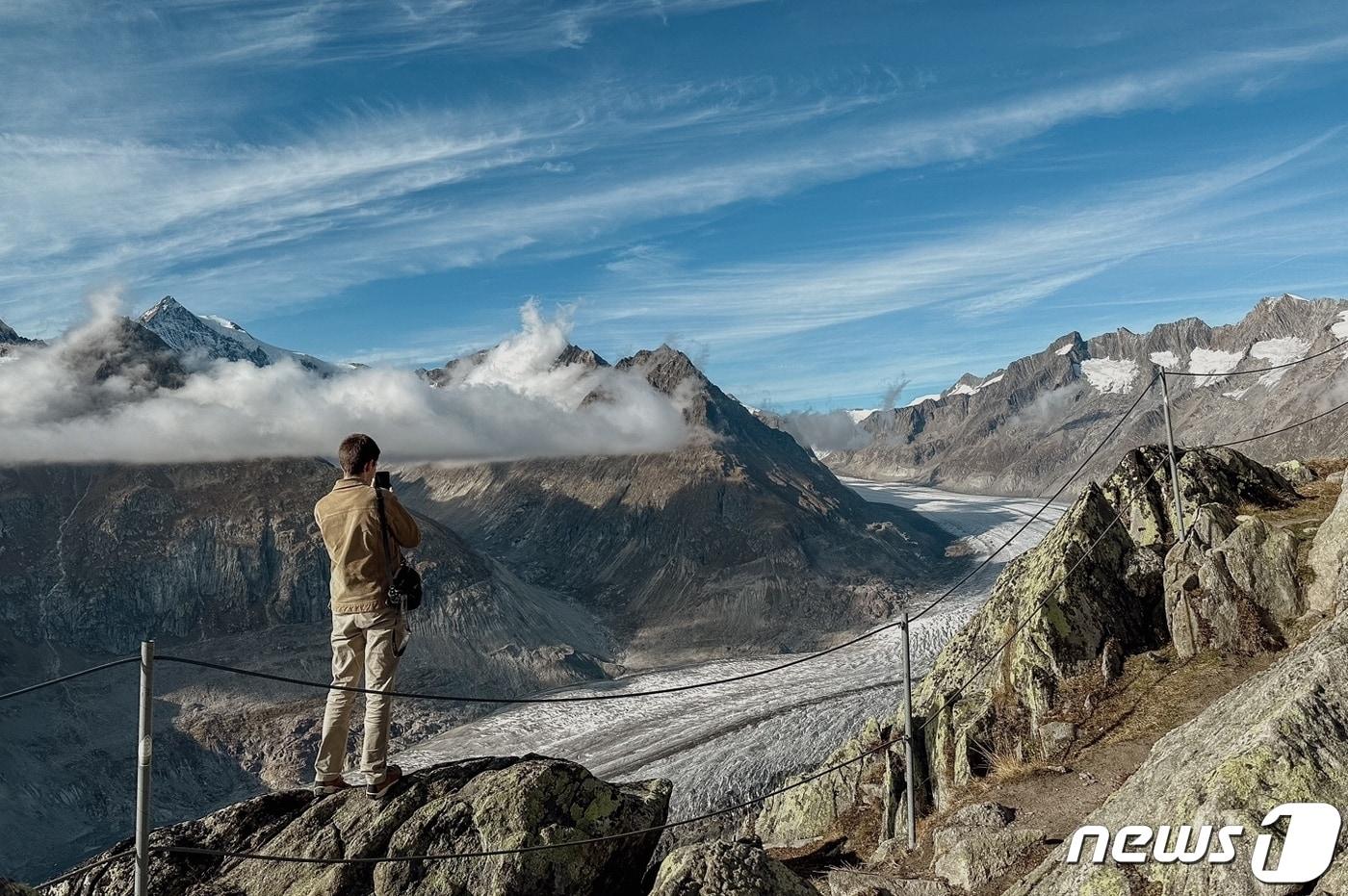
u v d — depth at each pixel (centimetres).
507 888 820
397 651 896
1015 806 1340
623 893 927
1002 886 1125
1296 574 1517
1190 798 765
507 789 884
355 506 873
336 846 857
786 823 2061
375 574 878
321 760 919
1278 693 838
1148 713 1470
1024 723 1608
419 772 938
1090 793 1300
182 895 841
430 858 797
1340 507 1516
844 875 1336
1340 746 731
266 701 18450
